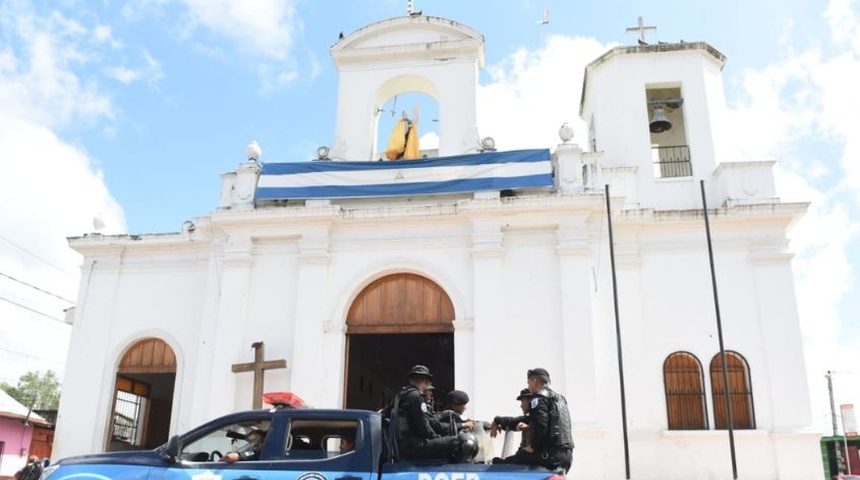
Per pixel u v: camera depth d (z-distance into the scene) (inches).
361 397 786.8
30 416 1004.6
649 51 705.0
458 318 593.9
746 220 607.2
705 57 706.8
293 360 595.2
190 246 673.6
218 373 603.8
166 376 747.4
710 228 615.5
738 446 559.8
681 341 592.7
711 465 556.1
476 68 693.9
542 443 303.4
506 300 593.9
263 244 639.8
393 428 298.4
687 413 577.3
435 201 636.7
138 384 702.5
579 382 562.3
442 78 690.2
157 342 661.9
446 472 287.3
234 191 658.2
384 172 641.0
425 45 693.3
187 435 306.5
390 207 617.9
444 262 611.8
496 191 619.8
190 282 666.8
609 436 559.2
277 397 324.8
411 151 699.4
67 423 639.1
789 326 582.9
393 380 888.9
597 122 705.6
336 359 596.1
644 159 671.8
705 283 604.1
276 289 625.0
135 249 681.0
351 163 647.8
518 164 622.8
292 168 653.3
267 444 302.4
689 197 654.5
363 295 626.2
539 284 595.5
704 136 675.4
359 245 624.7
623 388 501.4
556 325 583.5
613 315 591.5
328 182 644.1
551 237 606.5
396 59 703.7
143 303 668.1
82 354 658.8
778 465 549.6
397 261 616.1
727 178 627.5
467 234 615.5
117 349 658.8
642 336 589.0
